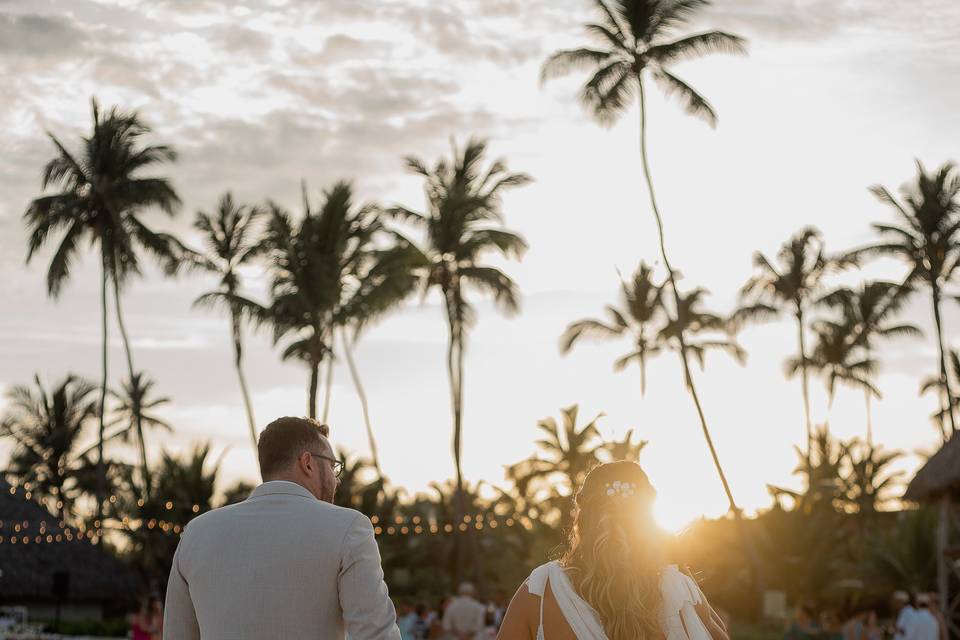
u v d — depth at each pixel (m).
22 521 42.72
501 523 47.84
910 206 50.94
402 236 44.91
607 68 36.19
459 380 43.62
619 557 3.32
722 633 3.48
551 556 3.58
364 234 42.56
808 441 57.47
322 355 41.81
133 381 63.19
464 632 19.91
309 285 41.28
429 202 44.25
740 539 39.53
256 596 3.54
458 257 43.50
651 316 58.69
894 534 35.38
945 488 22.70
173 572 3.75
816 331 63.28
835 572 38.50
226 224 47.97
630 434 40.47
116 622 39.44
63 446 64.75
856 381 62.59
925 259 50.75
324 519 3.63
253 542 3.59
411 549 44.53
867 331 61.03
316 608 3.56
